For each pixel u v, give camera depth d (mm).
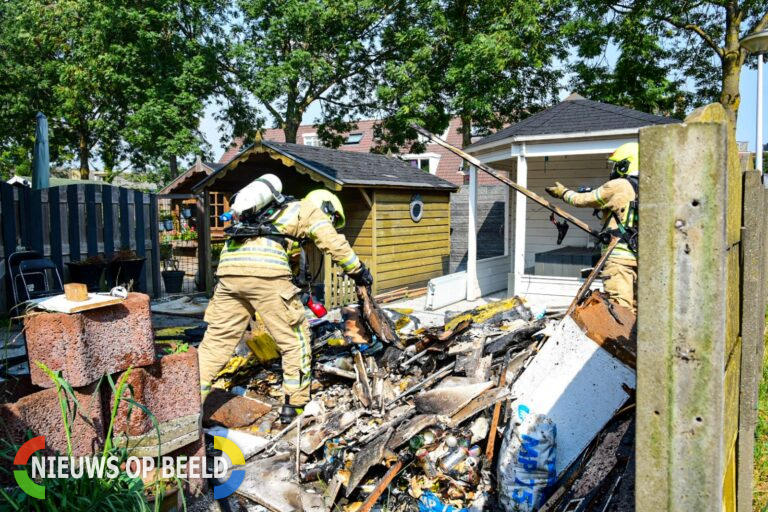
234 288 3986
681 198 1445
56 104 27094
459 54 17391
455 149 4668
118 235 10203
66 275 9344
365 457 3184
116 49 20547
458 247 16047
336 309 9094
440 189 12641
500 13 17484
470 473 3191
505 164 11930
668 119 8555
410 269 11914
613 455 2801
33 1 23797
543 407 3295
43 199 9008
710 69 19594
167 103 20516
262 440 3740
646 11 16938
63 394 2455
